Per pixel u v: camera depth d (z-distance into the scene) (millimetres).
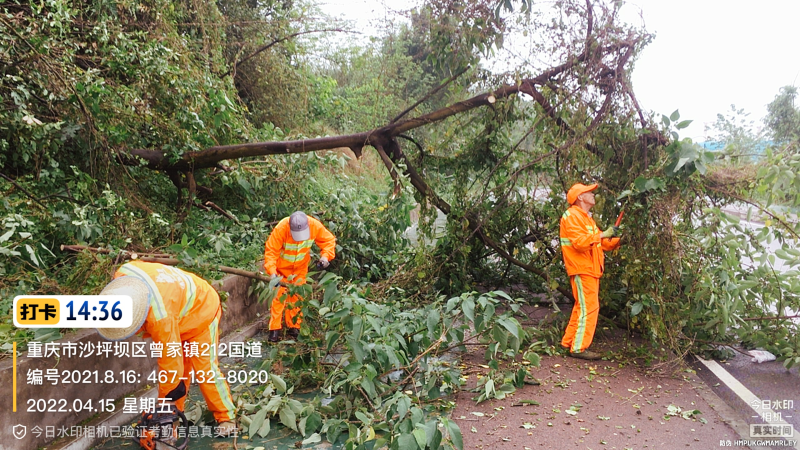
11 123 5340
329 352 4727
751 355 5586
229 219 7855
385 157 7047
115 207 5492
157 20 7711
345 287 5195
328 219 7867
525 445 3650
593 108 6039
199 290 3570
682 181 5359
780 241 5418
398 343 4336
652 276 5398
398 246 8586
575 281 5398
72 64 5809
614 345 5906
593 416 4133
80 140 6074
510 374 4688
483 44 6496
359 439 3299
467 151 7270
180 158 7047
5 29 5242
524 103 6758
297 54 13508
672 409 4246
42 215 5051
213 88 7227
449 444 3537
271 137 8297
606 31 5820
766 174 5035
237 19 11750
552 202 6586
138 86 6375
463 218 7098
